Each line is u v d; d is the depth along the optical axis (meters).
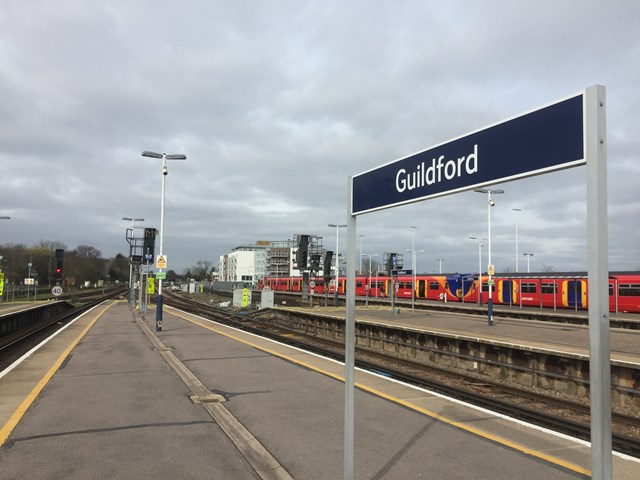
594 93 2.33
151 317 28.67
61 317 33.59
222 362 11.67
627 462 5.31
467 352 17.31
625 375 12.15
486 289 43.72
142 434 6.16
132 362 11.69
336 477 4.87
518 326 23.30
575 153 2.41
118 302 57.75
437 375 14.45
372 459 5.33
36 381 9.41
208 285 122.56
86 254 129.62
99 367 10.99
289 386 9.03
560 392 13.47
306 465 5.18
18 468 5.03
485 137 2.92
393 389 8.75
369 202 4.02
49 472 4.94
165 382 9.35
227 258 182.62
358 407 7.51
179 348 14.10
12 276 83.19
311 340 22.67
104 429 6.35
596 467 2.34
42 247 105.69
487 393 12.11
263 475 4.92
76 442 5.84
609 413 2.33
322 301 53.62
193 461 5.27
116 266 155.75
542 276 39.03
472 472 4.95
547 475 4.88
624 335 19.88
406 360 16.30
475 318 28.38
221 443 5.84
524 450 5.60
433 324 24.16
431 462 5.23
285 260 142.75
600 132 2.32
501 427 6.50
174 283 180.88
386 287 55.34
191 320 26.11
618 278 33.59
